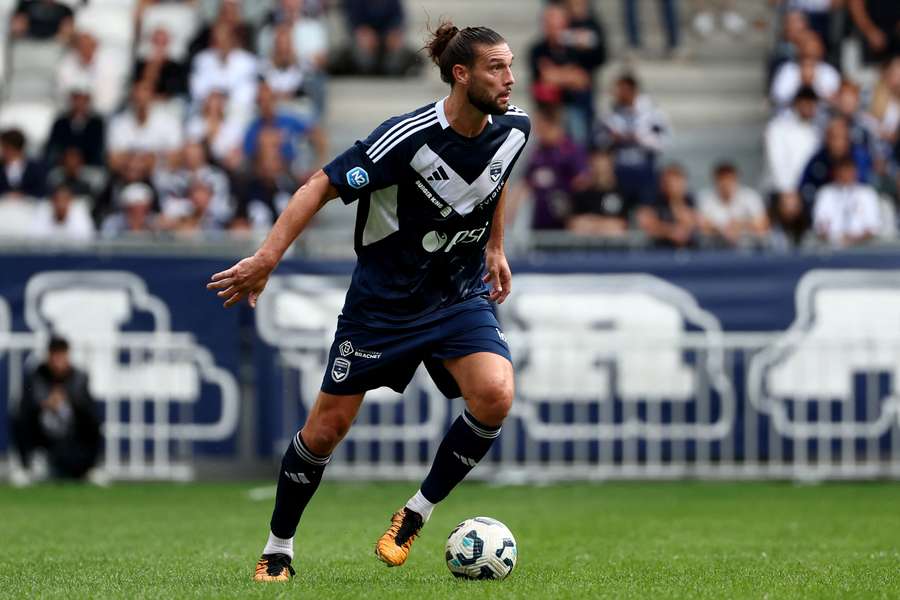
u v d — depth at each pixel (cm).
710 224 5053
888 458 4375
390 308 1838
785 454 4378
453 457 1886
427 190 1791
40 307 4425
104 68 5912
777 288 4406
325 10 6256
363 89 6062
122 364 4400
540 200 5084
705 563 2194
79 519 3284
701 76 6219
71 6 6131
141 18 5847
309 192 1762
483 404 1828
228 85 5541
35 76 6072
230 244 4644
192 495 4000
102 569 2114
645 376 4388
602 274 4425
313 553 2383
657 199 4919
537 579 1894
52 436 4331
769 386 4378
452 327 1845
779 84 5625
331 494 4059
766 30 6450
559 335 4409
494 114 1777
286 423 4419
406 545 1917
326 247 4881
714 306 4406
